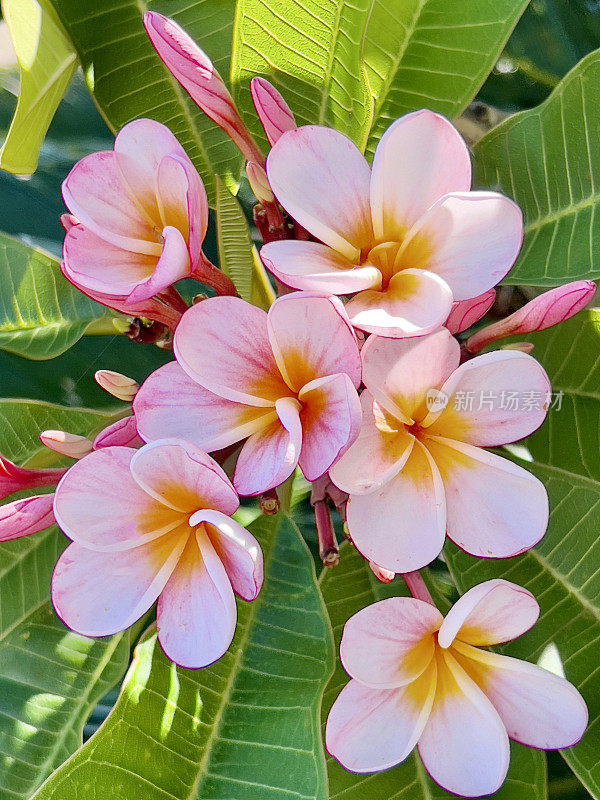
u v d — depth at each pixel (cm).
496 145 34
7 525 27
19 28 30
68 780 26
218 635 24
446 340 24
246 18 30
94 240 28
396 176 25
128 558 25
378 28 31
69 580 25
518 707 27
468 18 31
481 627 26
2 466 29
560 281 32
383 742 26
